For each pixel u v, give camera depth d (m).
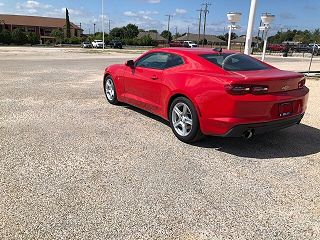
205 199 3.17
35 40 79.38
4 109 6.41
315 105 7.60
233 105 3.96
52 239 2.51
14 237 2.51
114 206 2.99
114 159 4.06
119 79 6.47
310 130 5.56
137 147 4.52
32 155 4.11
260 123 4.08
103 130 5.24
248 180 3.60
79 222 2.73
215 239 2.58
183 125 4.71
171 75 4.91
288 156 4.33
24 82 9.90
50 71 13.20
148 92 5.55
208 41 107.00
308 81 12.02
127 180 3.51
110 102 7.18
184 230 2.68
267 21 12.62
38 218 2.77
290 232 2.70
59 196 3.13
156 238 2.57
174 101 4.82
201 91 4.28
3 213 2.82
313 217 2.93
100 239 2.53
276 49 60.78
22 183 3.37
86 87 9.26
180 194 3.25
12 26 102.25
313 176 3.74
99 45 61.47
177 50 5.17
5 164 3.82
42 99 7.46
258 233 2.67
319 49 48.97
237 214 2.93
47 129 5.19
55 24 111.38
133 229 2.67
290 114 4.37
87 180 3.48
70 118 5.89
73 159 4.02
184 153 4.35
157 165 3.92
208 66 4.54
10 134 4.89
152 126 5.53
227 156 4.28
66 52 35.47
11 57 22.70
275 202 3.15
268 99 4.03
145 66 5.72
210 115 4.21
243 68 4.56
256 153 4.41
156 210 2.95
